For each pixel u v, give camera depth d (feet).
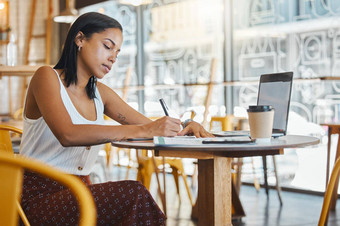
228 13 18.60
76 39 6.01
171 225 11.59
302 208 13.12
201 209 5.99
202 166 5.94
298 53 16.56
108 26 6.05
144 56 22.47
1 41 22.06
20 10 25.58
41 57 25.73
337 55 15.49
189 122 6.77
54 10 25.31
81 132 5.48
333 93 15.40
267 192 14.71
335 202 12.60
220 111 18.89
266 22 17.48
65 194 4.89
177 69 20.98
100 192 4.70
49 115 5.53
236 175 14.62
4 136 6.66
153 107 21.81
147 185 12.19
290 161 15.92
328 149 11.93
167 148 5.06
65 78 6.00
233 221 11.74
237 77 18.47
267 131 5.54
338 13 15.40
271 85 7.37
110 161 17.48
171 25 21.16
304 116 16.22
